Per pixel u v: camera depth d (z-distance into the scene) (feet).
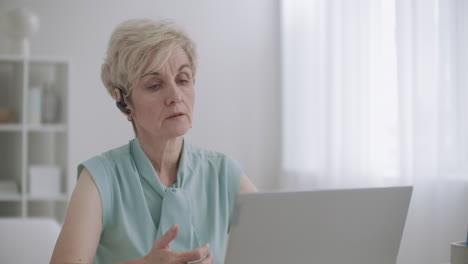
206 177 4.21
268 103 14.48
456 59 9.11
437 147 9.29
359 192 3.01
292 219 2.90
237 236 2.84
